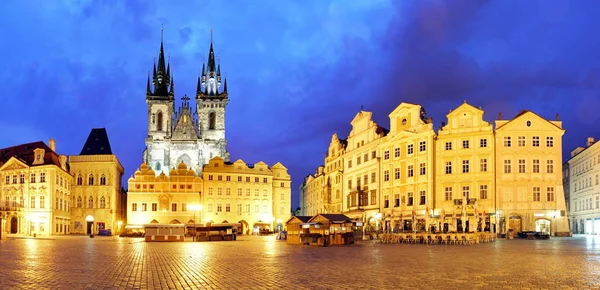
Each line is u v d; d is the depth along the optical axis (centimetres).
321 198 13350
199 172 15200
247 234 12162
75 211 11912
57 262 3108
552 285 1980
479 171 8450
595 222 9144
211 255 3822
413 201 8988
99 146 13400
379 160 9869
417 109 9150
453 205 8544
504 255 3588
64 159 11956
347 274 2380
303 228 5859
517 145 8381
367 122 10550
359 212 10394
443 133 8806
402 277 2245
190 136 15612
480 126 8562
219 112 16488
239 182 12700
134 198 12075
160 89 16425
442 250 4316
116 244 5891
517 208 8250
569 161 10938
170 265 2933
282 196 13488
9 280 2195
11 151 11819
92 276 2358
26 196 10844
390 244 5650
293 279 2217
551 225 8156
